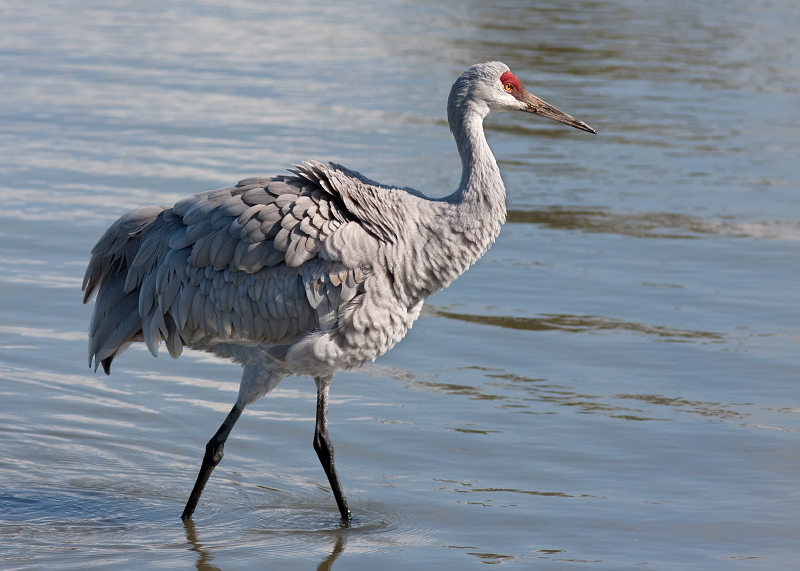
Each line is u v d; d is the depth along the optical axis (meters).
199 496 9.48
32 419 11.27
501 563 8.59
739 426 11.33
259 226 9.10
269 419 11.67
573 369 12.86
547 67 30.62
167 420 11.51
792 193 20.36
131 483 10.12
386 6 41.78
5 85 26.53
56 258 15.93
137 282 9.61
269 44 33.41
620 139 24.08
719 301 15.14
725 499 9.80
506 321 14.41
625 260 16.81
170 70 29.17
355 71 29.86
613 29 37.28
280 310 9.20
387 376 12.74
